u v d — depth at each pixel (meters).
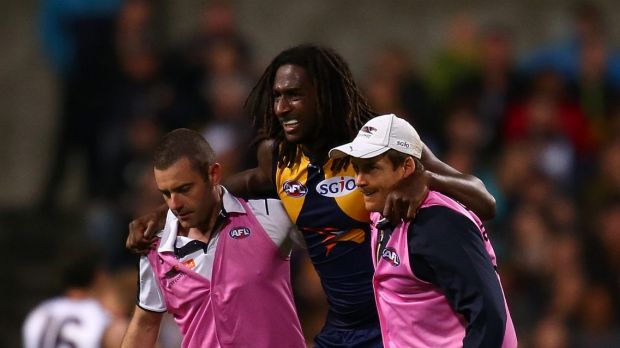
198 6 47.38
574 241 36.12
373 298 19.62
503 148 40.03
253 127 20.53
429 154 19.11
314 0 47.59
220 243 19.75
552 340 34.41
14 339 39.28
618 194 38.03
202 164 19.11
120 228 38.28
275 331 20.00
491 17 46.59
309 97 19.22
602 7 46.03
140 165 39.59
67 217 41.69
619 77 41.59
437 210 17.97
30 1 49.75
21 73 49.38
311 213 19.64
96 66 41.00
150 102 40.31
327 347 20.06
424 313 18.34
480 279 17.61
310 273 33.59
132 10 41.12
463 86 40.69
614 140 39.84
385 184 18.00
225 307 19.80
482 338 17.50
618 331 34.97
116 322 27.89
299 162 19.73
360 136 18.19
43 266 40.53
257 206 19.95
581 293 35.34
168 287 20.02
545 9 46.41
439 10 46.94
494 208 18.75
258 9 47.66
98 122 41.12
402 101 38.81
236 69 40.16
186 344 20.28
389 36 47.06
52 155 43.75
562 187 38.72
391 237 18.34
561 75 41.00
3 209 43.00
